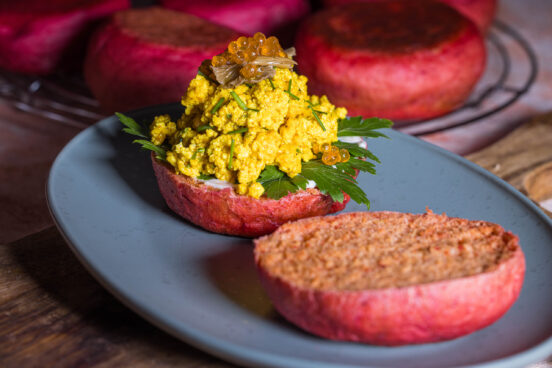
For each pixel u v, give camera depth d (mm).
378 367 349
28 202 618
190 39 622
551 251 412
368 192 458
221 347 349
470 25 673
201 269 398
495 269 357
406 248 375
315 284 352
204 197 413
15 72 750
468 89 661
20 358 368
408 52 627
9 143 690
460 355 357
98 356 371
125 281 383
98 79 637
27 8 706
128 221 425
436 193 458
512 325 371
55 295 400
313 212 421
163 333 382
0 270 413
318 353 354
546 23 1047
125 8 727
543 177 543
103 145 480
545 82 845
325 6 809
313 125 416
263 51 408
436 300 348
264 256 368
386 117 648
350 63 627
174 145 427
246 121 403
